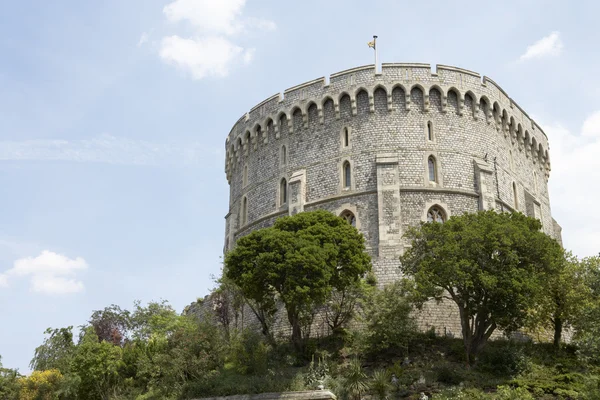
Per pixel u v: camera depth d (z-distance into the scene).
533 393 29.27
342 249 36.66
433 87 48.25
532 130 55.88
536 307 35.59
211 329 39.66
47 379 45.06
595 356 31.14
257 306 40.78
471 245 32.38
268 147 53.22
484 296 32.44
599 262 37.16
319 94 50.22
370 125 47.72
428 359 34.47
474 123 48.72
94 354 42.22
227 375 36.06
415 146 46.75
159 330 49.47
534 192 54.72
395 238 43.09
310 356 36.50
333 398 30.45
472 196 46.19
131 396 39.50
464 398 28.12
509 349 33.34
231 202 57.81
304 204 48.00
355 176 46.81
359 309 39.84
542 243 32.59
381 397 30.66
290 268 33.97
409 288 34.91
